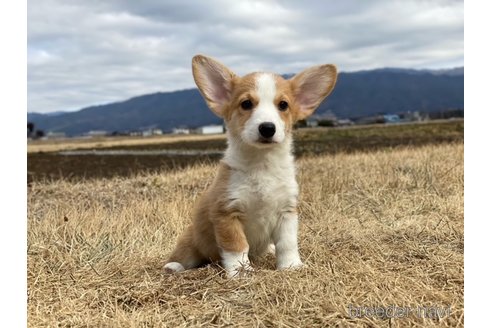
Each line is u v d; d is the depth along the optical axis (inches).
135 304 21.2
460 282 21.9
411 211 34.7
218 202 24.3
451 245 26.9
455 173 43.4
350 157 60.2
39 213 39.1
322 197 39.4
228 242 24.0
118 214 37.2
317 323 18.7
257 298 20.5
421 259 24.8
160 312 20.3
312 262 25.0
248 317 19.2
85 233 30.9
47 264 25.4
